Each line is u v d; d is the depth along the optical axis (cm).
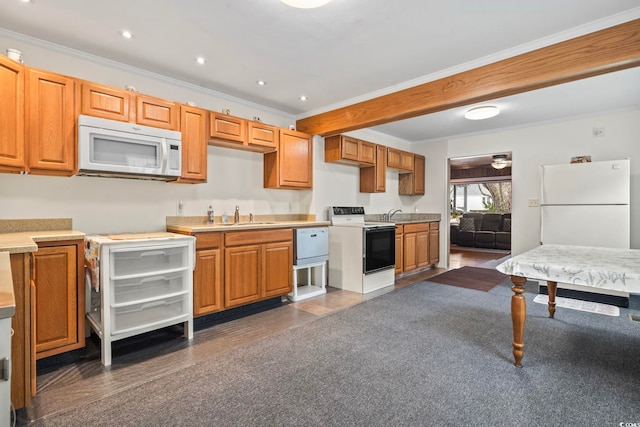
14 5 198
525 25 220
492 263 606
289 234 351
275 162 376
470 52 258
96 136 234
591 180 364
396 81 317
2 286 81
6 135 199
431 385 186
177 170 276
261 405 167
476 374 198
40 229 241
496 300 361
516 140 480
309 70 293
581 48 222
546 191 390
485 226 852
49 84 220
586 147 422
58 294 208
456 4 197
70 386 185
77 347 216
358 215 471
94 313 245
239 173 368
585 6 198
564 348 235
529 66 244
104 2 196
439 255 570
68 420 155
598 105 380
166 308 260
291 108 403
